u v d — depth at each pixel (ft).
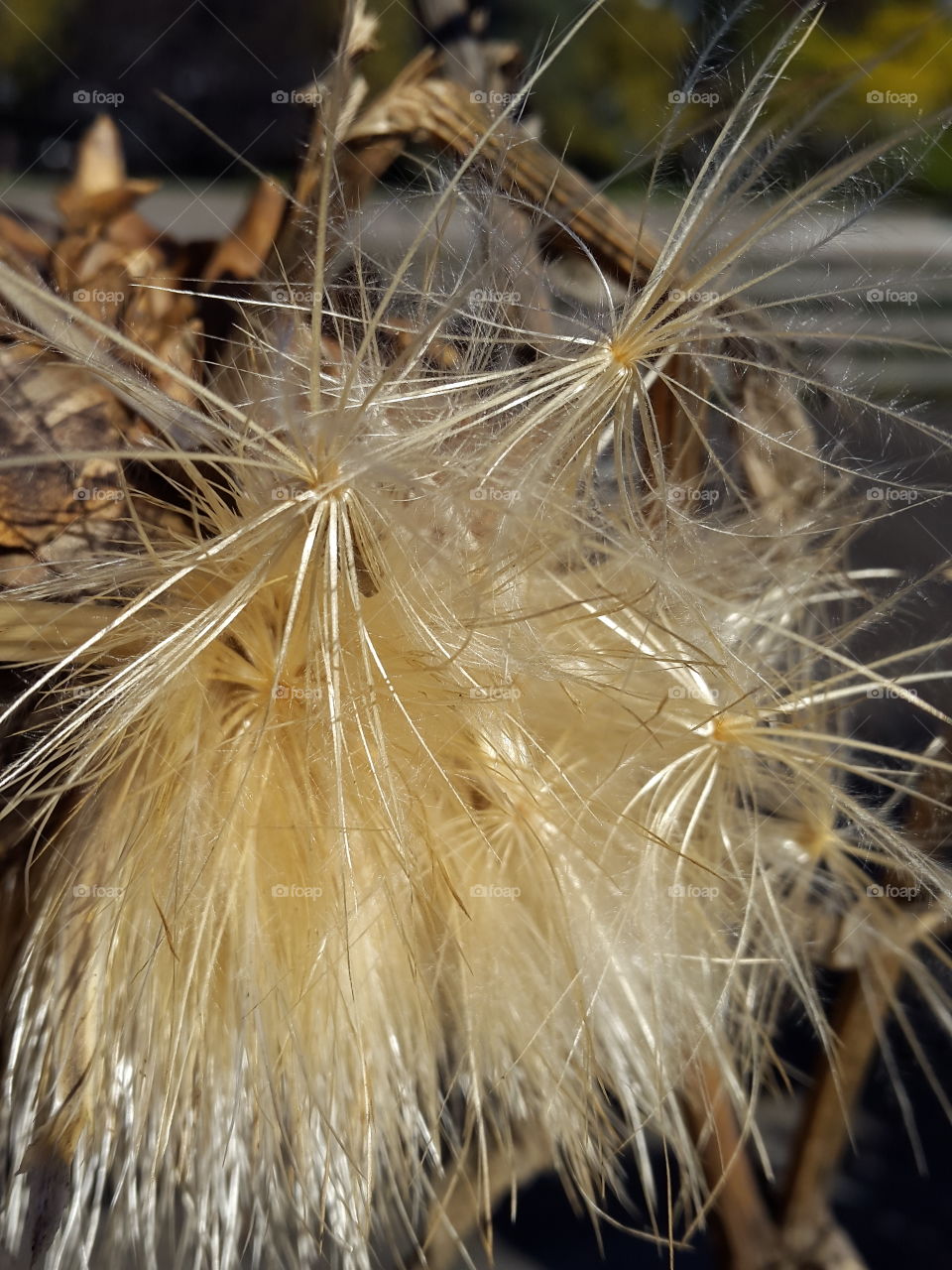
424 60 0.34
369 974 0.31
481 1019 0.32
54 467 0.30
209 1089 0.30
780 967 0.36
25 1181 0.29
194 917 0.29
